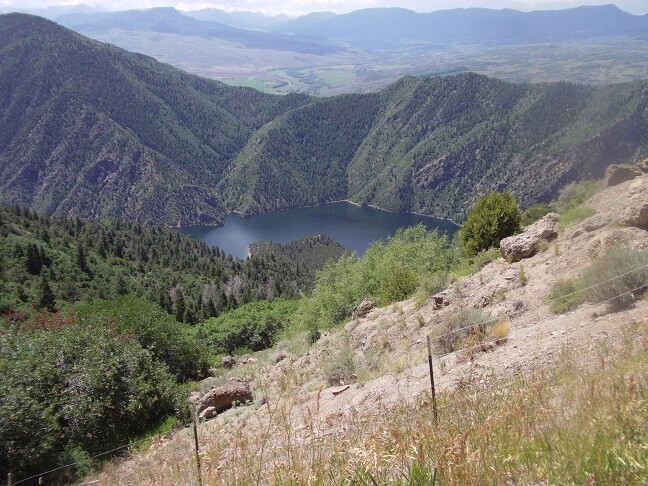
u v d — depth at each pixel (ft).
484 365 28.25
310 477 12.62
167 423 43.42
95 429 40.04
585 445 11.51
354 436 17.35
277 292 350.84
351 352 47.29
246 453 17.29
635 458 10.44
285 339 94.12
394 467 11.60
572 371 20.92
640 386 14.47
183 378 66.44
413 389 28.48
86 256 355.77
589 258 39.04
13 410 35.06
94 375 41.75
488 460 11.36
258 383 53.11
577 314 31.71
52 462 35.35
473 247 68.80
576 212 50.57
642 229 39.06
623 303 29.91
